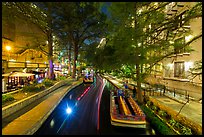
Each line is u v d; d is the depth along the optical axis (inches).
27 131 342.6
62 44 1473.9
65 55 2062.0
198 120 382.6
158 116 484.4
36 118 421.7
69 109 585.6
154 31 269.9
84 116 509.4
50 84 912.3
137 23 268.1
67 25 1061.1
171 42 295.0
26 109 503.8
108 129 406.6
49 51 1066.7
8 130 345.4
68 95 866.1
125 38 228.5
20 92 684.7
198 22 620.1
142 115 396.2
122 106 491.8
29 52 1227.2
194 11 300.0
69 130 398.6
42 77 1371.8
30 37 1179.3
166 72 885.8
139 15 270.4
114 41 248.7
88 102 711.7
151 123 419.2
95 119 479.2
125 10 205.5
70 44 1582.2
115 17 229.6
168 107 499.8
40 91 721.6
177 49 276.5
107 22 245.0
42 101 618.8
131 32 236.7
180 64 777.6
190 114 436.5
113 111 437.1
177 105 542.0
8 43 1006.4
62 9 938.1
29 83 959.0
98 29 1272.1
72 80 1411.2
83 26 1257.4
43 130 396.8
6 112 430.3
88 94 913.5
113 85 1310.3
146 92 791.1
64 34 1296.8
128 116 394.3
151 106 603.5
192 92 665.0
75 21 1057.5
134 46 213.2
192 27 644.1
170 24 296.8
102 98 802.2
